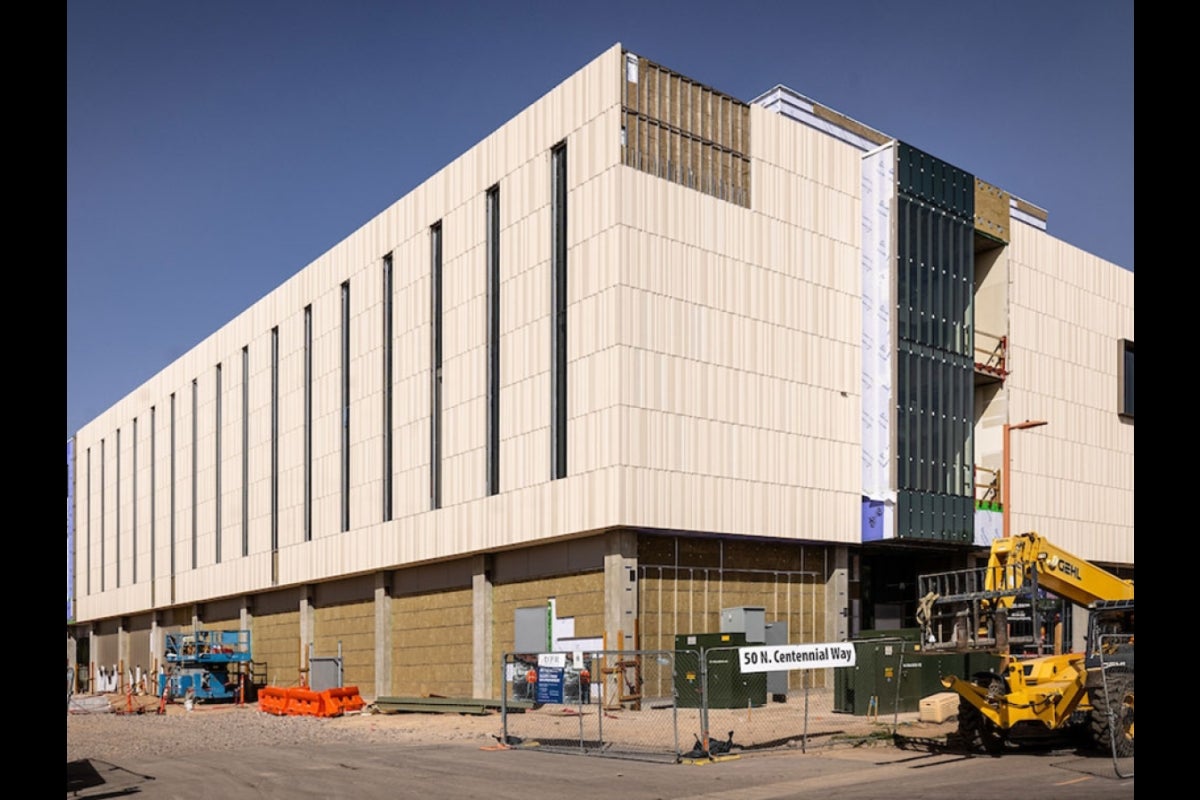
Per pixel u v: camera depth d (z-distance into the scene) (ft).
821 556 123.34
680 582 109.81
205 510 205.36
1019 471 146.72
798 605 119.96
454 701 112.47
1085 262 163.02
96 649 279.49
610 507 103.40
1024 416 148.36
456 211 132.77
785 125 121.90
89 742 96.58
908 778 55.57
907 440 124.88
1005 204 146.92
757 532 112.88
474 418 126.72
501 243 123.24
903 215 128.36
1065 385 156.46
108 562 261.44
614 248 105.70
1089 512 158.20
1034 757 62.03
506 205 122.72
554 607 114.32
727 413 112.06
